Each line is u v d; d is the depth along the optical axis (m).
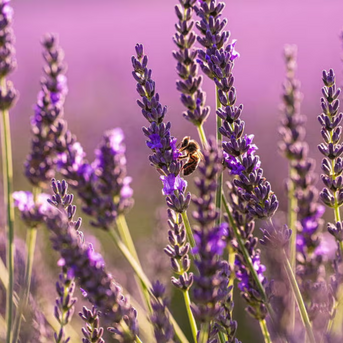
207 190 0.55
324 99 0.61
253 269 0.59
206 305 0.56
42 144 0.66
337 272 0.60
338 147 0.61
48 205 0.60
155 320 0.57
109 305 0.57
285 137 0.66
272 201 0.60
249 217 0.60
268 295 0.59
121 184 0.60
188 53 0.62
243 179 0.60
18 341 0.62
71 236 0.56
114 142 0.60
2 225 0.70
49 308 0.67
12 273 0.63
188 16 0.62
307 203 0.60
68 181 0.58
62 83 0.67
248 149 0.61
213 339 0.59
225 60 0.61
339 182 0.61
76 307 0.70
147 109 0.61
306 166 0.60
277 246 0.59
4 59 0.67
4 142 0.65
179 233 0.61
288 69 0.69
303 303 0.58
